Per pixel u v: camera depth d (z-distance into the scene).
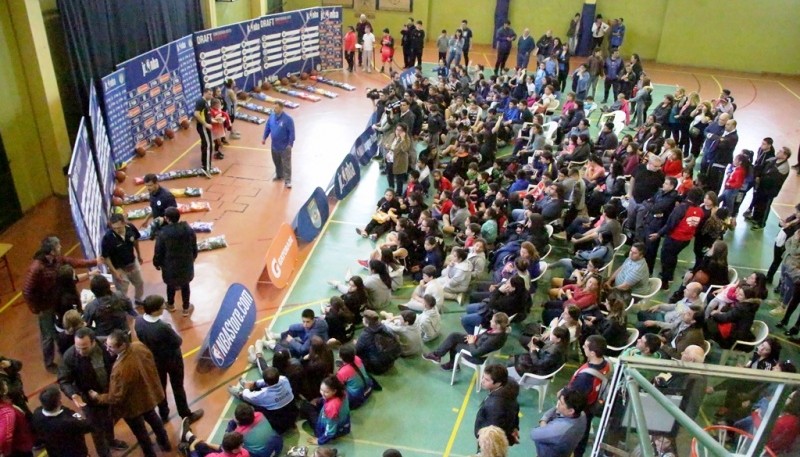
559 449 5.84
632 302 9.34
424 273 9.67
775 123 20.44
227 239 11.80
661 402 3.15
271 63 21.48
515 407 6.12
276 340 9.00
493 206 11.31
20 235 11.73
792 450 3.57
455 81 20.14
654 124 14.39
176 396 7.23
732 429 3.61
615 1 27.62
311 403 7.55
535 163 13.56
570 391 5.83
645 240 10.62
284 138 13.67
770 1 26.16
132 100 15.05
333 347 8.41
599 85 24.39
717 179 13.47
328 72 23.95
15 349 8.61
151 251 11.16
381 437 7.39
